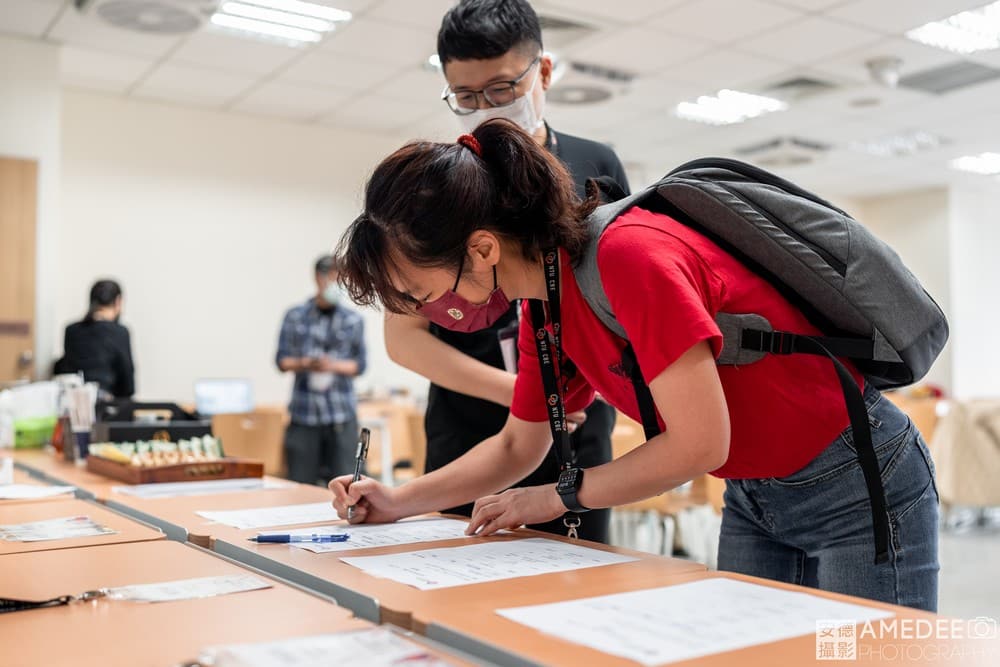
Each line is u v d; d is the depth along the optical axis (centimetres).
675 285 103
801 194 121
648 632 80
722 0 455
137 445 237
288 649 74
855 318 114
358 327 523
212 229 661
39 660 76
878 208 1027
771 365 113
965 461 580
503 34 167
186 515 160
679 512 420
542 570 108
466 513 179
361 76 581
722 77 580
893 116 678
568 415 146
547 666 72
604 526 177
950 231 965
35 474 250
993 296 1011
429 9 468
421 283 116
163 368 644
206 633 84
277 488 205
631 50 527
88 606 94
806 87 604
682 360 102
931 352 120
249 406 598
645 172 859
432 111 661
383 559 115
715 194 111
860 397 112
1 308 508
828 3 462
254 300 679
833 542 120
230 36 512
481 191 111
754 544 135
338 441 510
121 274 629
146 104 638
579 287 114
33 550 126
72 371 480
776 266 113
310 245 701
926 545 119
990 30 505
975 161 838
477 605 91
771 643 77
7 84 515
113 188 626
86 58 552
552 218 112
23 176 515
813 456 117
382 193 112
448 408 184
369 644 76
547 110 650
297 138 696
